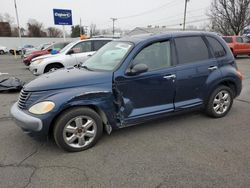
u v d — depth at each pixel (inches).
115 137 161.8
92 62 176.4
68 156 138.3
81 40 382.3
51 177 118.6
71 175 120.1
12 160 134.7
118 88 149.2
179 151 141.7
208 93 183.2
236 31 1440.7
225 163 127.9
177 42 170.6
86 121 144.3
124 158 135.2
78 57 375.2
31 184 113.3
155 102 164.1
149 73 156.7
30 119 130.6
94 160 133.7
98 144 152.0
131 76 151.6
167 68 163.6
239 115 200.1
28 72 496.1
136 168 125.2
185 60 171.5
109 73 148.3
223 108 194.7
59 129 136.2
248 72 444.8
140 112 158.9
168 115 171.2
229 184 110.8
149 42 159.9
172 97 169.2
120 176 118.7
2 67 608.7
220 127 175.6
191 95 177.2
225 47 193.8
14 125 186.2
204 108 190.4
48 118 131.0
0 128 180.4
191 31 182.4
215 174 118.4
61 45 577.9
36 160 134.5
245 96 262.2
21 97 143.7
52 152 143.2
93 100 141.9
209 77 180.5
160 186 110.8
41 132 132.8
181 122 185.9
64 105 133.3
